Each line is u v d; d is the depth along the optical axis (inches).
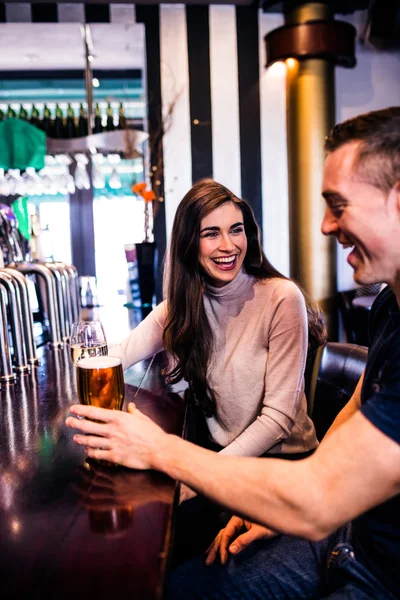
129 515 30.5
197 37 164.4
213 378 60.0
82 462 38.1
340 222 33.9
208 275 59.0
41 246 112.3
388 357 35.0
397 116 31.8
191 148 167.5
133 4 161.0
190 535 57.7
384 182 31.7
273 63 153.6
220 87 166.2
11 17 158.4
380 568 36.0
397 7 148.9
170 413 48.5
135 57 190.2
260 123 167.8
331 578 39.6
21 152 140.8
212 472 33.4
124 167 176.7
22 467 37.6
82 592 23.7
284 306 56.6
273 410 54.4
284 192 170.1
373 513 36.3
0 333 60.2
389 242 32.6
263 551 47.7
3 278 64.1
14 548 27.5
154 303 130.1
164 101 165.8
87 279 130.7
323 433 63.3
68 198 205.8
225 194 57.4
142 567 25.5
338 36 146.6
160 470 35.2
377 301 43.5
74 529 29.2
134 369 66.5
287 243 171.6
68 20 159.5
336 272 159.5
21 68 202.2
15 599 23.3
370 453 29.8
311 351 66.0
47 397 54.7
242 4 162.6
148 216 158.2
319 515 30.7
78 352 49.4
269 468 32.5
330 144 34.1
